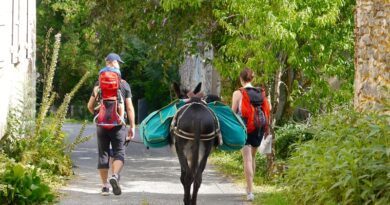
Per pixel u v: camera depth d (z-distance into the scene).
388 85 12.91
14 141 16.08
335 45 17.69
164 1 19.66
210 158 21.28
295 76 20.84
